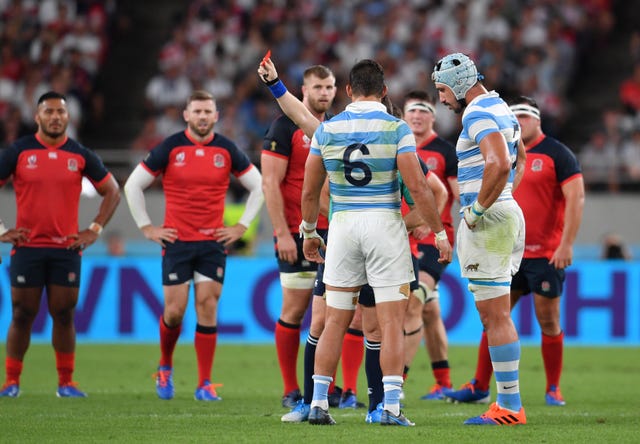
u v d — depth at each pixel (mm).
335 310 23016
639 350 47781
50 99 30359
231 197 58781
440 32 71812
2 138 68438
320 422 23266
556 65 70500
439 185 27016
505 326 23641
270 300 49281
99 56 75312
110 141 72125
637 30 76438
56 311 30828
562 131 70188
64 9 74625
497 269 23422
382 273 22656
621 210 59688
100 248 58219
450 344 48969
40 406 28328
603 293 49469
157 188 61188
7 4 74500
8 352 31125
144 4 80500
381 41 71438
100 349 46344
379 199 22766
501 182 22484
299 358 44812
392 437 21422
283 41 72000
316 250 24312
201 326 30938
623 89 68000
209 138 31453
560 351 30250
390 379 22922
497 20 71812
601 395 32625
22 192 30422
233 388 34125
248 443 20812
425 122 32062
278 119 29047
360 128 22672
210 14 74250
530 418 25672
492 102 23328
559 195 30234
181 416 25766
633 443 21328
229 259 49344
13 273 30500
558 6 73188
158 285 48969
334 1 74000
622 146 63938
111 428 23328
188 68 70750
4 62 71625
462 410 28234
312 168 23031
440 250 22938
